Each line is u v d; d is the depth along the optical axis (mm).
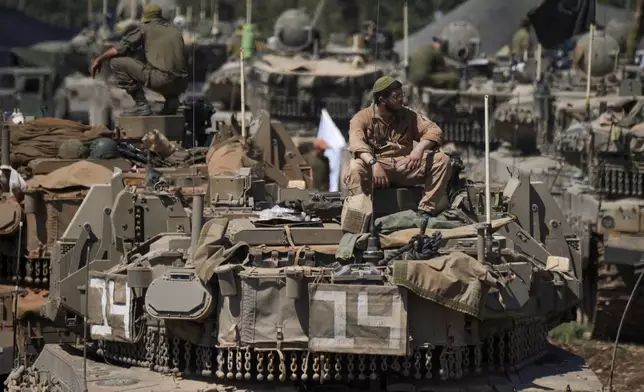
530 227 85312
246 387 74062
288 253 74375
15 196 101688
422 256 73250
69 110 188000
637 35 175250
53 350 84250
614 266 128625
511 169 87875
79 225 86188
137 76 115375
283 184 105250
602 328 131125
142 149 109000
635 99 142125
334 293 72250
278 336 72562
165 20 117188
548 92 163500
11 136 110000
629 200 131250
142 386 74188
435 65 186500
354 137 79688
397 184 80312
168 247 78375
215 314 74375
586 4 139500
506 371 77500
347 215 76562
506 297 74938
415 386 74000
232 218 81250
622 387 113688
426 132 80562
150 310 74562
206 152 108375
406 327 72188
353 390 74500
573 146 139250
